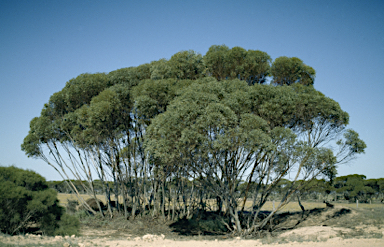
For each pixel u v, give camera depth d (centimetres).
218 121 1694
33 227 1841
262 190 2242
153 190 2814
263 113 1942
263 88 1931
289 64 2600
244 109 1916
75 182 4434
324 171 1947
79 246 1348
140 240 1786
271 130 1878
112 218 2684
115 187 2831
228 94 1948
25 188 1662
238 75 2595
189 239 1909
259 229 2119
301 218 2414
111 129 2444
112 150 2581
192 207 2819
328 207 2569
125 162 2722
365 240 1287
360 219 2080
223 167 2011
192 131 1680
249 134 1716
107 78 2711
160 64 2586
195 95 1812
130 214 2761
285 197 2031
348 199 4853
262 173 2108
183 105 1772
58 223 1738
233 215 2052
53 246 1259
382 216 2062
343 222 2088
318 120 2062
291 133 1777
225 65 2598
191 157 1886
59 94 2661
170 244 1579
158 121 1825
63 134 2736
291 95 1975
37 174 1820
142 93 2266
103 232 2181
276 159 1969
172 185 2789
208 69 2695
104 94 2333
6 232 1548
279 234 1916
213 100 1811
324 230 1767
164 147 1750
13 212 1573
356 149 1886
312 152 1817
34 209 1611
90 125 2286
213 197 2877
